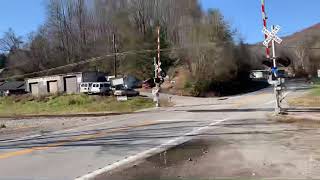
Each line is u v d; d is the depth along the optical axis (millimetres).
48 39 105938
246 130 18984
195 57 77625
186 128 20953
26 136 20578
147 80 83625
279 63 26781
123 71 88500
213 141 15750
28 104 69562
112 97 65438
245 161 11422
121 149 14422
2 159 12953
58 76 81812
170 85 78875
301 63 106625
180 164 11320
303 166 10445
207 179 9383
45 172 10742
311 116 25656
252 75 88625
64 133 21094
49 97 71625
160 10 80938
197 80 75750
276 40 26172
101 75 80500
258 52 84812
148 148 14469
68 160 12453
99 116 38719
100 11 83562
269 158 11719
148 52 83688
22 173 10672
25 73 111125
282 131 18188
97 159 12500
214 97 71875
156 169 10734
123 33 81125
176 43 81562
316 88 70750
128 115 36094
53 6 123500
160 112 38156
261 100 51750
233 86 79938
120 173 10367
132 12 80000
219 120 25203
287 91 66688
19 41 117875
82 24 91875
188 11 78625
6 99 75938
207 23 78000
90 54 91375
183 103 56562
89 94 70562
